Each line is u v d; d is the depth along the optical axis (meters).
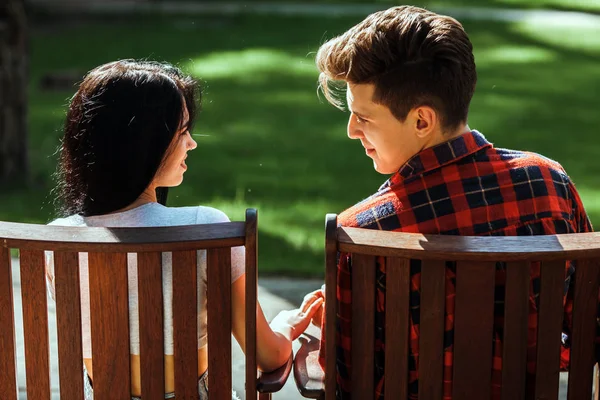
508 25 17.39
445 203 2.22
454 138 2.25
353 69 2.20
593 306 2.13
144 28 16.47
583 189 7.15
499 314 2.20
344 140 9.04
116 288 2.13
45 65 13.02
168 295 2.27
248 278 2.10
